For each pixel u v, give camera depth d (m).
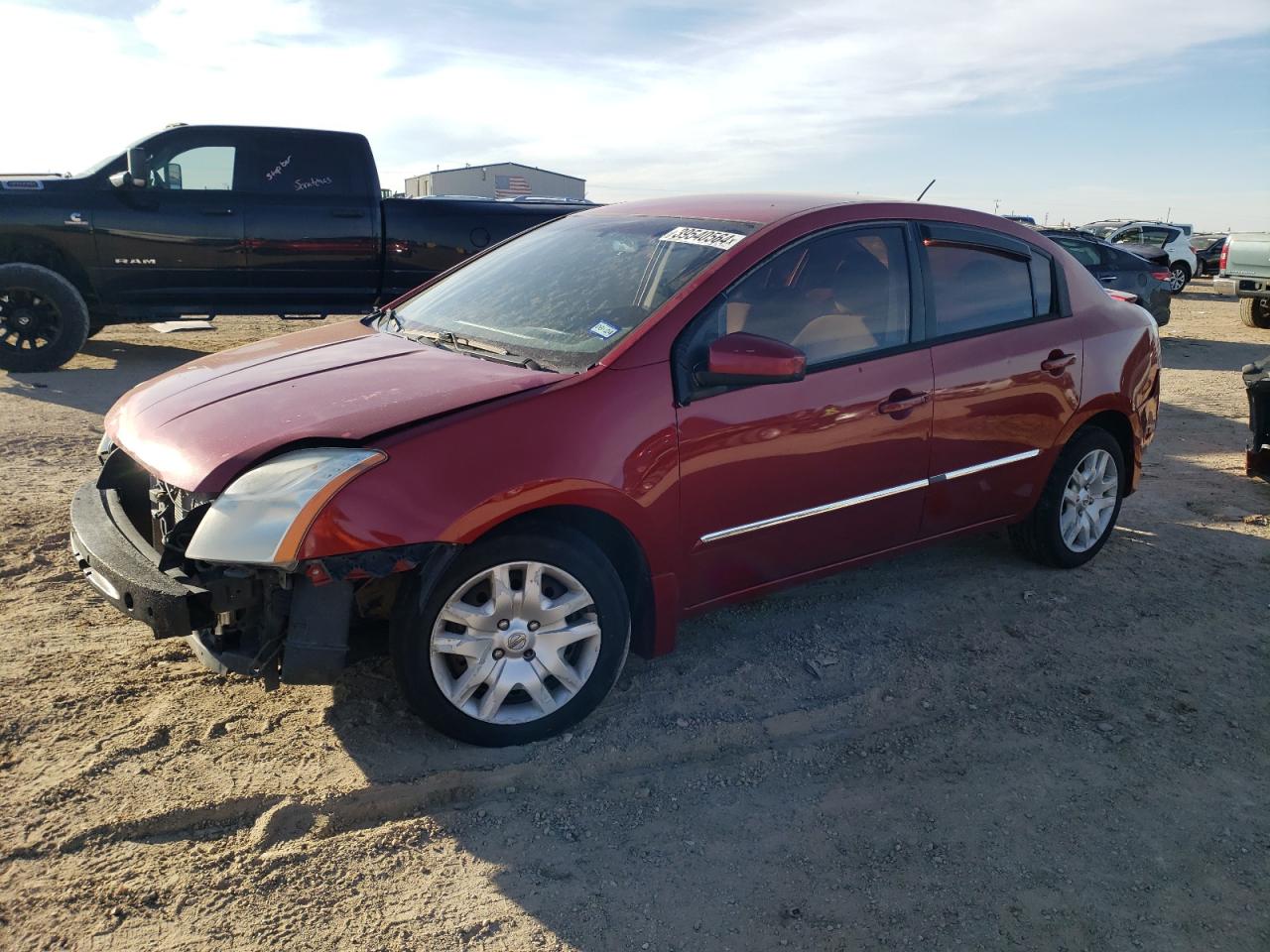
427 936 2.40
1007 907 2.59
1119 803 3.05
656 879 2.64
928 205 4.16
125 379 9.37
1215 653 4.07
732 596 3.62
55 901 2.42
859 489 3.80
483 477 2.87
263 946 2.33
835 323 3.72
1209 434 8.05
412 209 10.12
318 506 2.68
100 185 9.38
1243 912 2.61
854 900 2.60
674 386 3.25
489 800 2.93
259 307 9.97
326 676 2.79
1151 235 26.77
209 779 2.89
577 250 4.07
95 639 3.72
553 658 3.13
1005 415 4.25
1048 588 4.64
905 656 3.92
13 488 5.48
